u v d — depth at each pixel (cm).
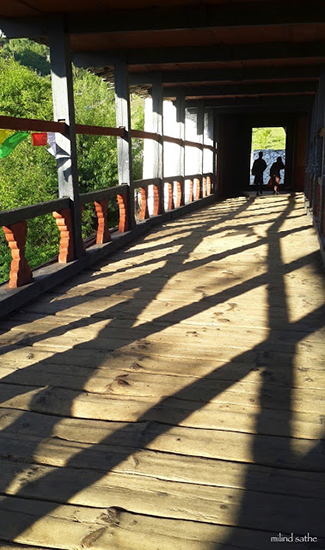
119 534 177
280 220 955
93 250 614
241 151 1991
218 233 812
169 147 1420
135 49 743
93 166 2425
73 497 196
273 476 206
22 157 2273
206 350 333
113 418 252
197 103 1323
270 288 482
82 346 343
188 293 468
